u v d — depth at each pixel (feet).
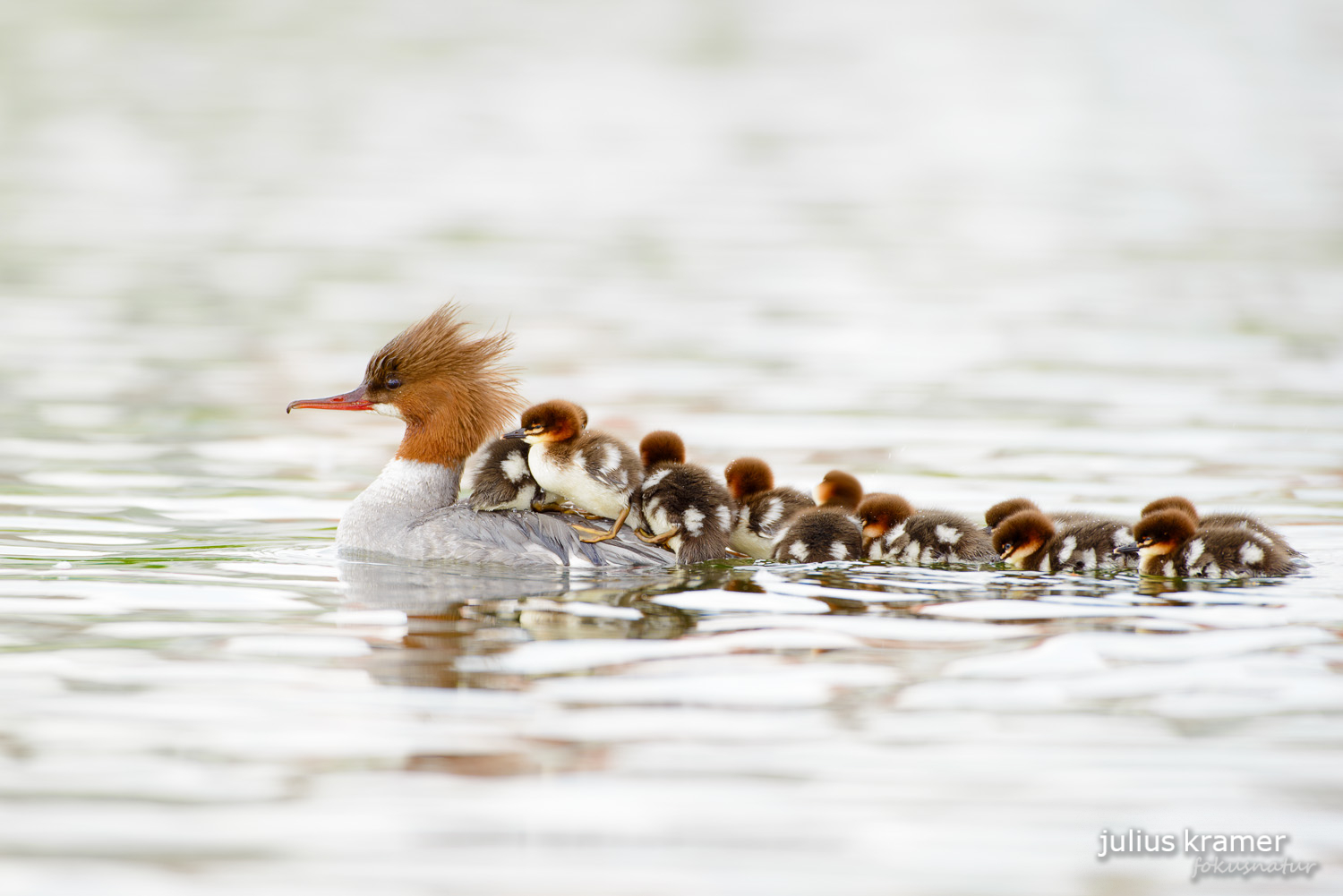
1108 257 107.14
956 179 147.84
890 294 93.86
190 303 87.61
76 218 118.42
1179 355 75.00
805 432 58.70
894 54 246.68
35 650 29.48
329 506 47.06
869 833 22.25
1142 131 178.50
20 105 184.14
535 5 291.99
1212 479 51.19
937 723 25.72
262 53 234.38
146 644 29.89
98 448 54.90
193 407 63.00
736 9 293.23
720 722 25.68
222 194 132.46
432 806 22.80
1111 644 30.04
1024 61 239.50
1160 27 274.16
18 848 21.58
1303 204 131.64
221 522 44.16
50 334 77.66
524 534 38.96
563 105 195.52
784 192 139.74
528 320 84.64
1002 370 71.67
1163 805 23.06
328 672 28.14
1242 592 34.96
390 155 158.40
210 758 24.20
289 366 71.67
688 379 69.31
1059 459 54.29
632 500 39.81
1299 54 244.63
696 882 21.07
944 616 32.48
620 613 32.65
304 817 22.47
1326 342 78.07
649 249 110.73
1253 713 26.18
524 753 24.50
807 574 37.37
